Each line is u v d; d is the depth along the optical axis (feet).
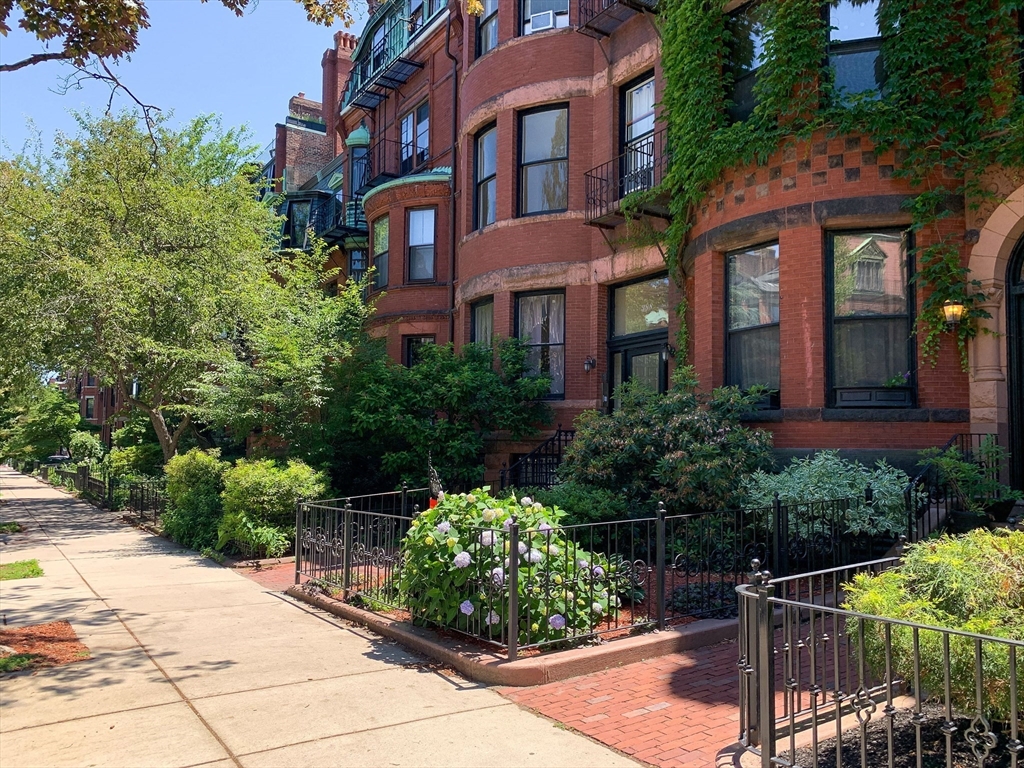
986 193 29.30
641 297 45.37
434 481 28.96
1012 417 29.22
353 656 19.83
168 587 29.81
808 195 31.81
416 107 69.97
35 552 40.09
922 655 11.89
